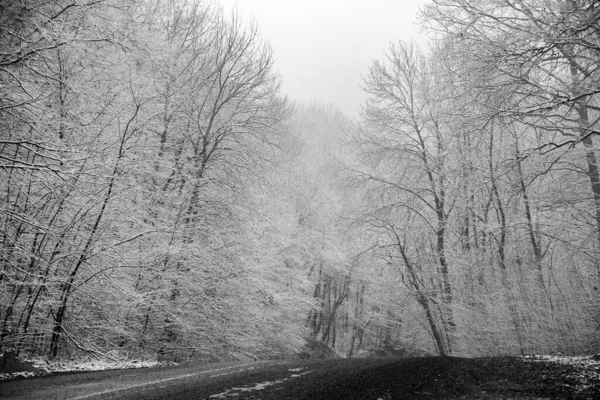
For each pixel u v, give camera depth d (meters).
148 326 16.95
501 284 16.47
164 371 10.51
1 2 9.26
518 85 10.07
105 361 13.31
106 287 13.76
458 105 12.24
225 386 7.59
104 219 13.77
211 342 19.11
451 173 17.92
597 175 11.88
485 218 19.05
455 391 6.97
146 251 16.14
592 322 13.16
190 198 18.83
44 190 12.30
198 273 18.39
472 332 17.72
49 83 11.12
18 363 9.98
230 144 21.36
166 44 17.25
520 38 9.58
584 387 6.74
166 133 19.31
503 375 7.93
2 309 11.38
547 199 12.67
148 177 17.05
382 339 39.62
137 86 15.31
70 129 12.66
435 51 20.30
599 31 8.54
